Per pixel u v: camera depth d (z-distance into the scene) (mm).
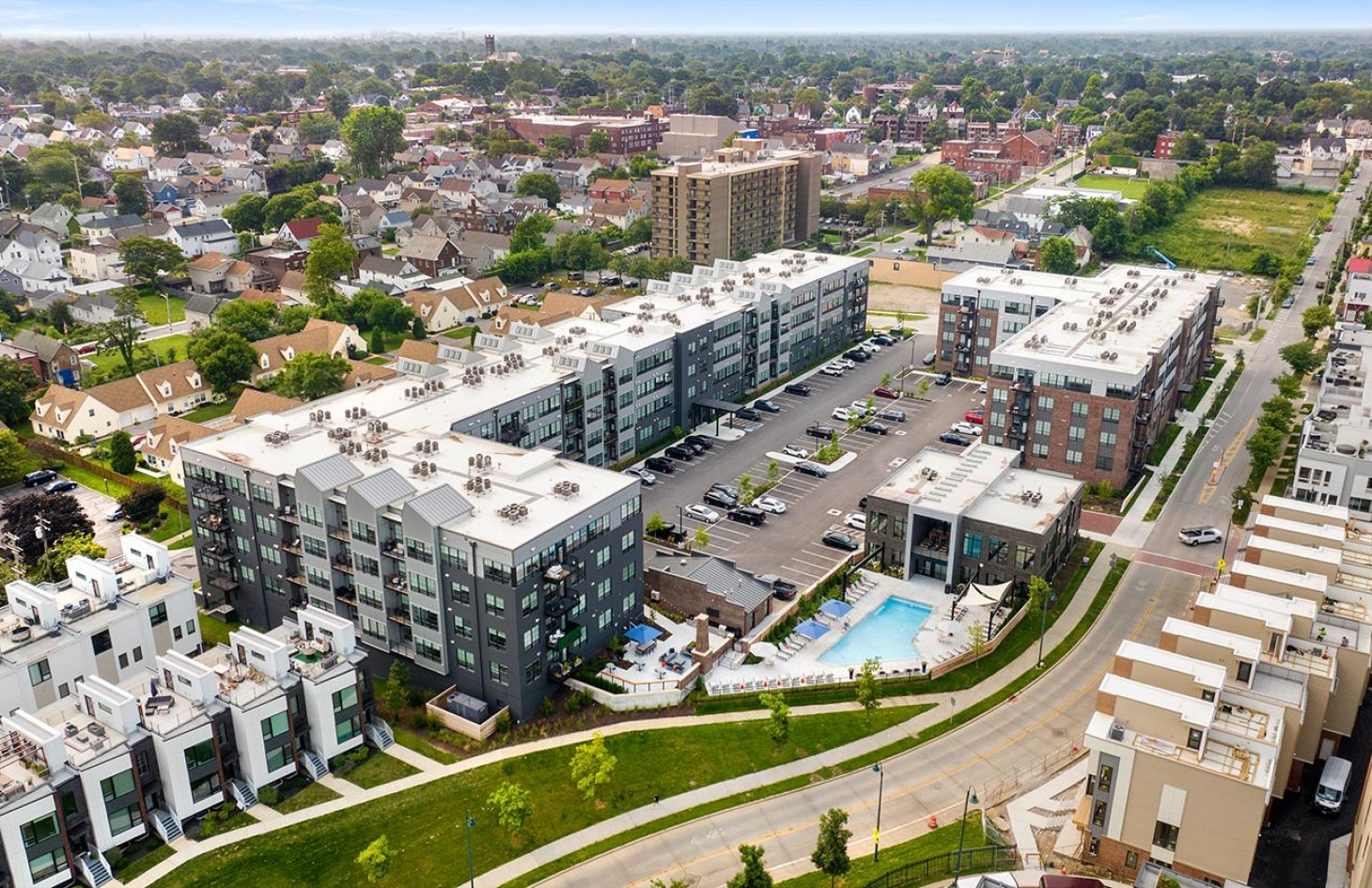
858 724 117688
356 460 135750
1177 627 103688
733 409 195625
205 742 103000
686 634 134500
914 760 111812
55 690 113125
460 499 121438
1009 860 96188
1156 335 186875
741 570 146125
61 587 125688
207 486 138375
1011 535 139500
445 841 101188
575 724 118062
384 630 126938
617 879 96375
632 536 133375
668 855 99188
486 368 172750
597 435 178250
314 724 110438
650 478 178500
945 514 142500
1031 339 184125
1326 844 97812
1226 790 86625
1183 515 166250
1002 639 133500
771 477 178500
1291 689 99250
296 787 109125
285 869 98000
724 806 105562
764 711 120125
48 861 94125
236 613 142750
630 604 135000
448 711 118375
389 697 119188
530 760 112188
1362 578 119812
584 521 123188
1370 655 104188
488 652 118938
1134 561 152500
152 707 103750
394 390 163375
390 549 122125
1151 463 185000
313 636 115250
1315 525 126750
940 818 102875
